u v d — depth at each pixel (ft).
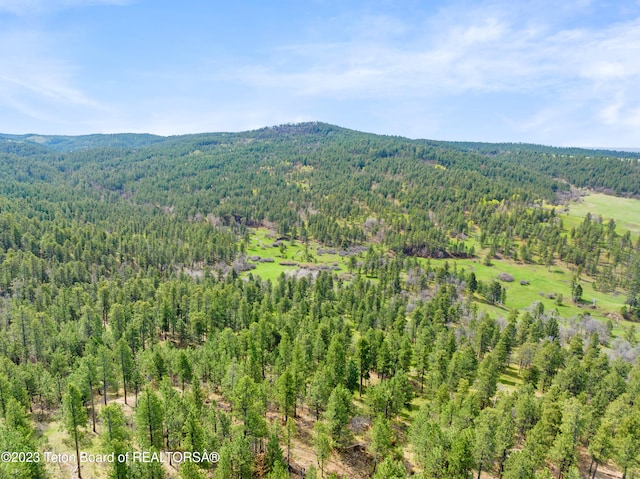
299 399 244.01
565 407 208.95
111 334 313.32
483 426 187.93
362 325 378.12
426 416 204.54
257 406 198.49
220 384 249.34
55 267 488.44
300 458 206.18
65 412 176.55
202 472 177.27
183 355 243.81
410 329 384.47
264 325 315.17
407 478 172.35
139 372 244.83
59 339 294.66
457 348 353.92
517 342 387.14
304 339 294.05
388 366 278.46
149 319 338.54
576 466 193.36
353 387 265.13
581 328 472.44
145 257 602.03
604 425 196.24
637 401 233.96
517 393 245.65
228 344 286.05
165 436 201.87
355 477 198.29
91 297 412.36
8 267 467.11
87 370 217.77
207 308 389.60
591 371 279.69
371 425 231.71
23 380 228.22
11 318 328.49
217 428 195.21
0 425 173.78
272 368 278.26
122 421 187.42
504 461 192.65
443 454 175.42
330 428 207.41
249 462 178.29
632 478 192.65
